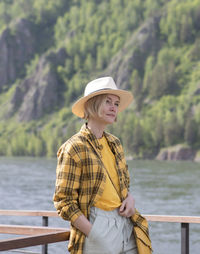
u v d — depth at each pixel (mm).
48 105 163625
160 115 131500
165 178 74438
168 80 145500
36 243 2184
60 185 2236
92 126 2469
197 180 71500
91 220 2271
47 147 145000
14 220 32812
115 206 2324
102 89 2428
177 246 23250
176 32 165875
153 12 177750
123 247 2334
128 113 136875
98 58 173375
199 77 147000
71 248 2287
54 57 178250
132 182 67000
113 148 2461
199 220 2709
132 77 151250
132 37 170875
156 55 163375
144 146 124625
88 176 2271
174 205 46281
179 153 120500
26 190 57156
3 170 91188
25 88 170375
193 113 129750
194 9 167875
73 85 163500
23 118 160875
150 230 28188
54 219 23312
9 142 151500
